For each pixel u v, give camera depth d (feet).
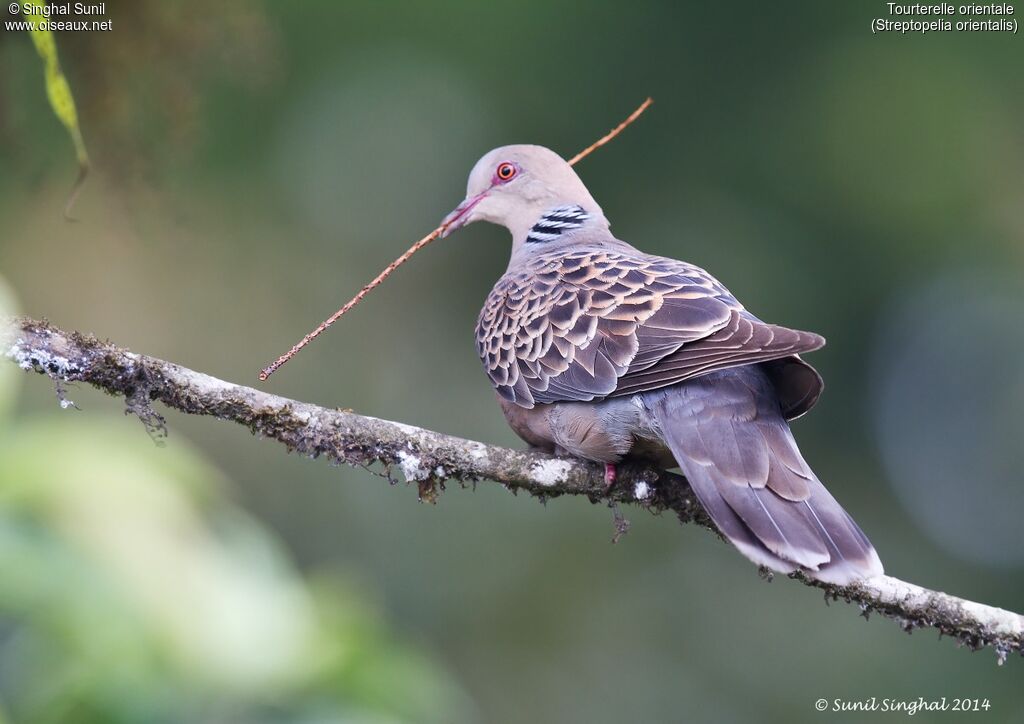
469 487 43.93
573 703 42.24
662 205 46.65
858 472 47.37
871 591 20.04
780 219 47.24
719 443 20.18
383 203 46.98
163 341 43.60
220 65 31.89
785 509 19.21
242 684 18.13
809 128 47.21
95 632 17.21
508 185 29.96
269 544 19.69
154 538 18.04
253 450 41.55
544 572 43.70
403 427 20.56
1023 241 47.52
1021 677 42.52
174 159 30.78
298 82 46.24
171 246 43.93
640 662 43.14
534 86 46.65
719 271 46.32
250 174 46.03
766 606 44.62
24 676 18.20
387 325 46.34
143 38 29.71
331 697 18.92
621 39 46.83
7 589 16.85
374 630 19.67
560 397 22.34
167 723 17.54
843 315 47.21
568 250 26.05
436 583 42.60
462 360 46.24
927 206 47.44
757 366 21.48
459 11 46.70
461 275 46.75
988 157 47.39
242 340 44.68
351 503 42.63
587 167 46.55
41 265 42.09
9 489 17.63
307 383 45.01
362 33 46.57
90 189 39.47
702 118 47.01
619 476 22.24
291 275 45.75
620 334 21.89
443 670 41.55
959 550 46.93
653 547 44.93
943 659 43.04
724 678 43.60
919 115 47.21
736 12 47.14
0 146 31.07
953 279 47.65
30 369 18.71
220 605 18.25
